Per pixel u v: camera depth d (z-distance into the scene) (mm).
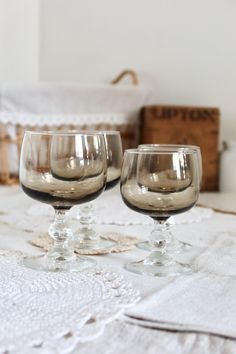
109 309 445
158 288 505
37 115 1252
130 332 420
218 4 1406
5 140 1241
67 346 388
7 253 618
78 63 1635
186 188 562
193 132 1300
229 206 988
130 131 1341
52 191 565
